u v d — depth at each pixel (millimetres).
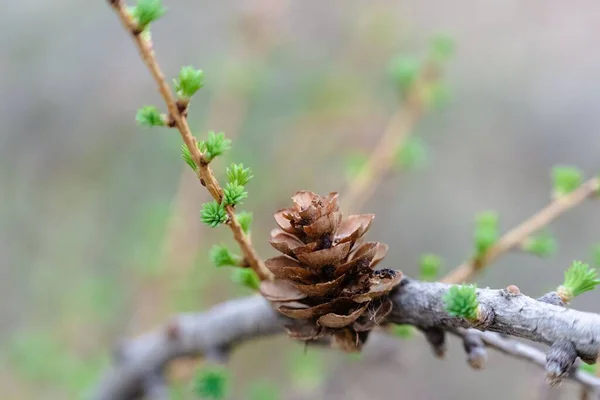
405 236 625
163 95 227
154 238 475
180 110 229
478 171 647
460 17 701
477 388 566
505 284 569
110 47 688
